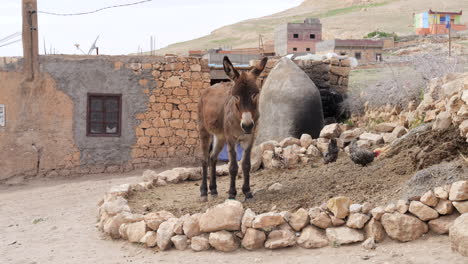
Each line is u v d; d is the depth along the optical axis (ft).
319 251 20.16
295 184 28.91
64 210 34.12
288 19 403.75
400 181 24.13
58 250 23.45
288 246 21.08
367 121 48.96
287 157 35.40
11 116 52.03
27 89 52.26
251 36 345.31
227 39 352.90
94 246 24.02
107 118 54.24
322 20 344.28
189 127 54.90
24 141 52.19
